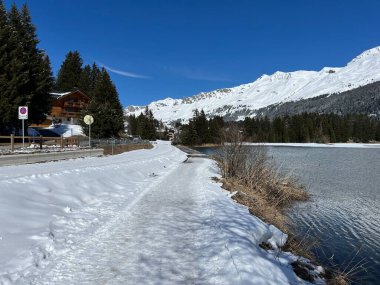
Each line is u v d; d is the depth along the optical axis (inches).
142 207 474.6
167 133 5457.7
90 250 290.0
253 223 401.1
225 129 962.1
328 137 5014.8
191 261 266.5
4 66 1230.3
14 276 227.1
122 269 250.1
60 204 434.6
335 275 332.5
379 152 2915.8
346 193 909.2
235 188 716.7
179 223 386.9
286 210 709.9
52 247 287.7
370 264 427.8
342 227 590.2
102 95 2255.2
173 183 733.9
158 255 279.6
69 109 2391.7
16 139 1318.9
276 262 297.9
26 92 1349.7
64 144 1234.6
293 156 2261.3
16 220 327.0
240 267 248.8
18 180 446.9
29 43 1461.6
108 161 960.3
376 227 592.1
